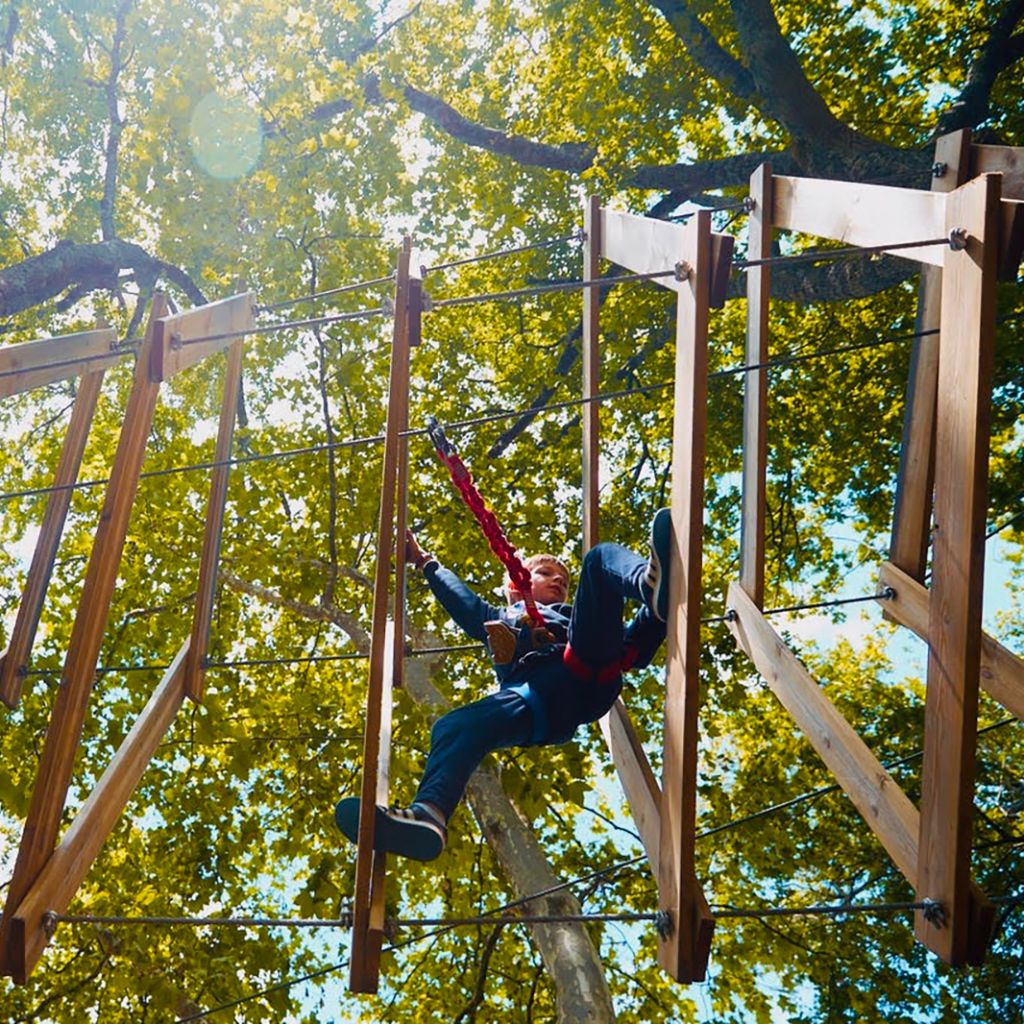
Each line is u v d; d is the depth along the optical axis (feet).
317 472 39.19
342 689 39.88
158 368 13.87
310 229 39.29
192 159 35.50
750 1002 35.78
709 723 40.73
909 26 41.96
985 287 10.76
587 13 40.52
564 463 44.04
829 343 43.68
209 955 31.91
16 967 10.44
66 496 16.30
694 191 41.42
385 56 39.83
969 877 10.29
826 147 31.94
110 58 40.93
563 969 25.41
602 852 36.94
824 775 40.83
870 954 38.58
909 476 17.30
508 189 44.32
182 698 16.76
